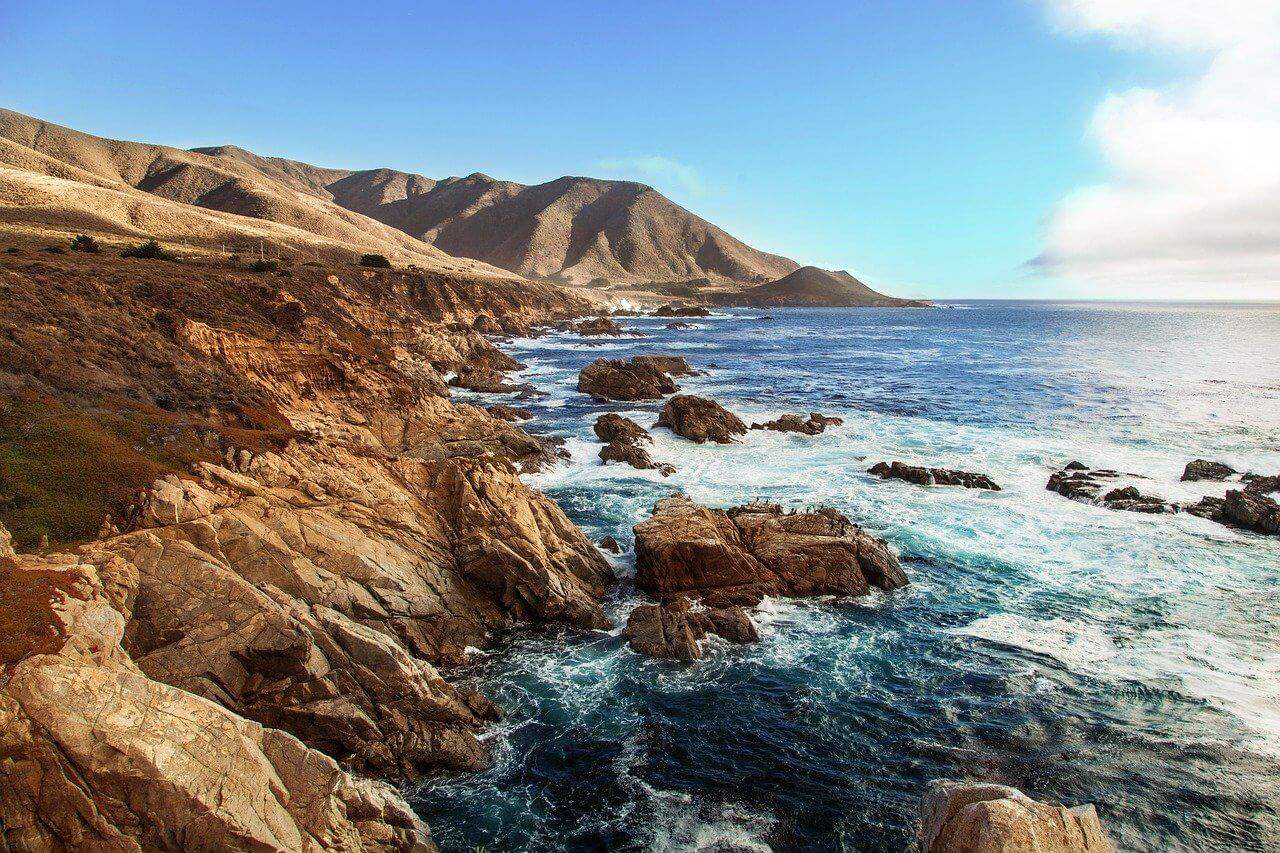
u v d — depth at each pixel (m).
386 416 41.19
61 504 20.03
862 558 27.98
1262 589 26.77
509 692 21.12
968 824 12.56
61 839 10.62
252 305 51.88
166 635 16.62
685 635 23.28
